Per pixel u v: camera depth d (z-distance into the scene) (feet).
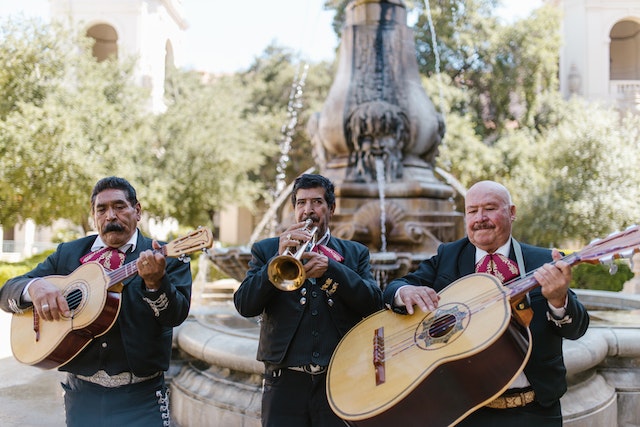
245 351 11.71
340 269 7.49
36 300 7.68
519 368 6.19
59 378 17.20
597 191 64.28
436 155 24.76
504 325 6.09
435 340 6.63
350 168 23.04
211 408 11.69
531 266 7.32
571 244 75.46
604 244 6.15
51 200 59.36
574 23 101.14
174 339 14.34
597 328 12.85
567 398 10.66
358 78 23.47
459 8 86.22
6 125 56.70
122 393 7.92
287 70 94.48
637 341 12.23
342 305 7.92
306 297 7.84
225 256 18.85
